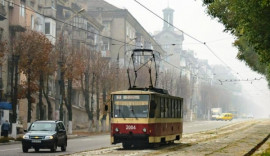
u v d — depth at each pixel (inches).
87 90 2194.9
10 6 2000.5
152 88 1098.7
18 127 1995.6
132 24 4165.8
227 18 1051.9
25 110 2170.3
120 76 2449.6
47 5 2497.5
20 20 2038.6
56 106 1603.1
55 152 962.7
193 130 2340.1
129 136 1009.5
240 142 1296.8
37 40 1680.6
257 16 746.8
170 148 1044.5
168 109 1137.4
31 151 997.2
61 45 1876.2
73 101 2824.8
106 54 3592.5
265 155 802.2
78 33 2832.2
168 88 3668.8
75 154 855.7
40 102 1738.4
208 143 1256.2
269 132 1994.3
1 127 1565.0
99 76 2225.6
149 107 1011.9
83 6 3511.3
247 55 1738.4
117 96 1037.2
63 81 1913.1
